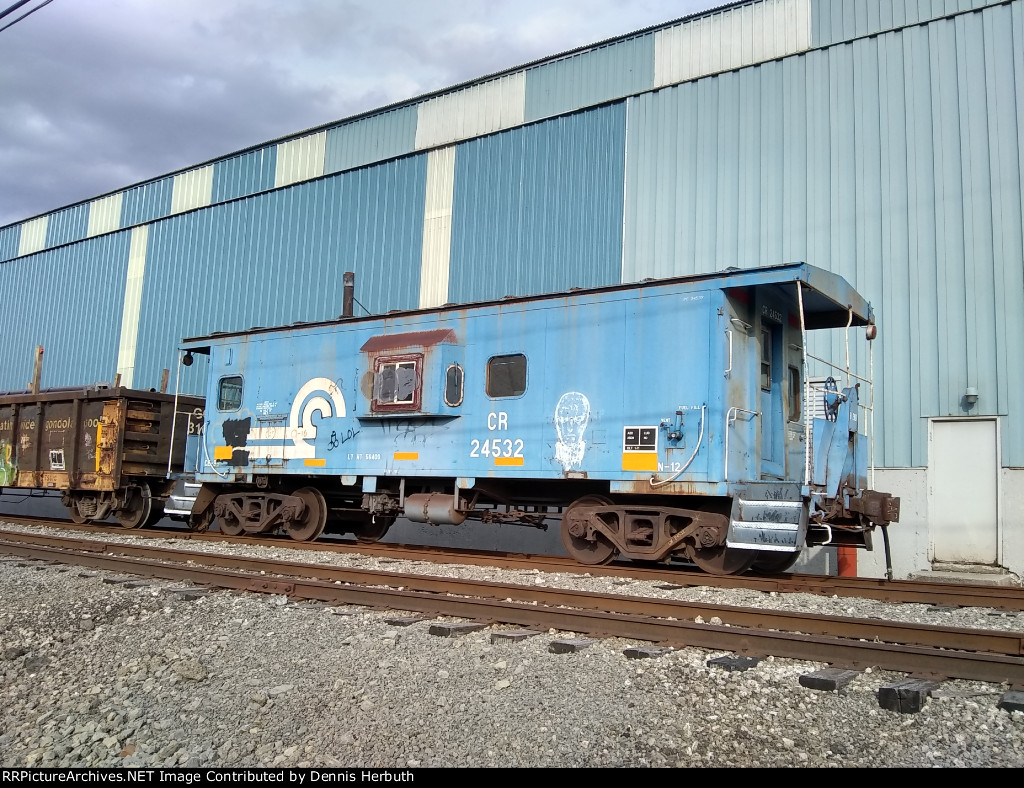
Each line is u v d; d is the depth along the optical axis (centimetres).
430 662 555
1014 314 1171
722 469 908
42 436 1709
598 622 620
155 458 1619
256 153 2150
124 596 794
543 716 454
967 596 807
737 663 525
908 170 1269
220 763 407
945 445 1216
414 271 1794
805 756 396
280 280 2025
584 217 1572
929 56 1271
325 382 1281
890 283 1265
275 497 1342
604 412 1001
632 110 1545
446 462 1131
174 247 2283
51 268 2633
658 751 407
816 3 1377
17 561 1032
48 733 449
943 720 431
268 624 675
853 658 528
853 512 977
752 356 988
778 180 1377
